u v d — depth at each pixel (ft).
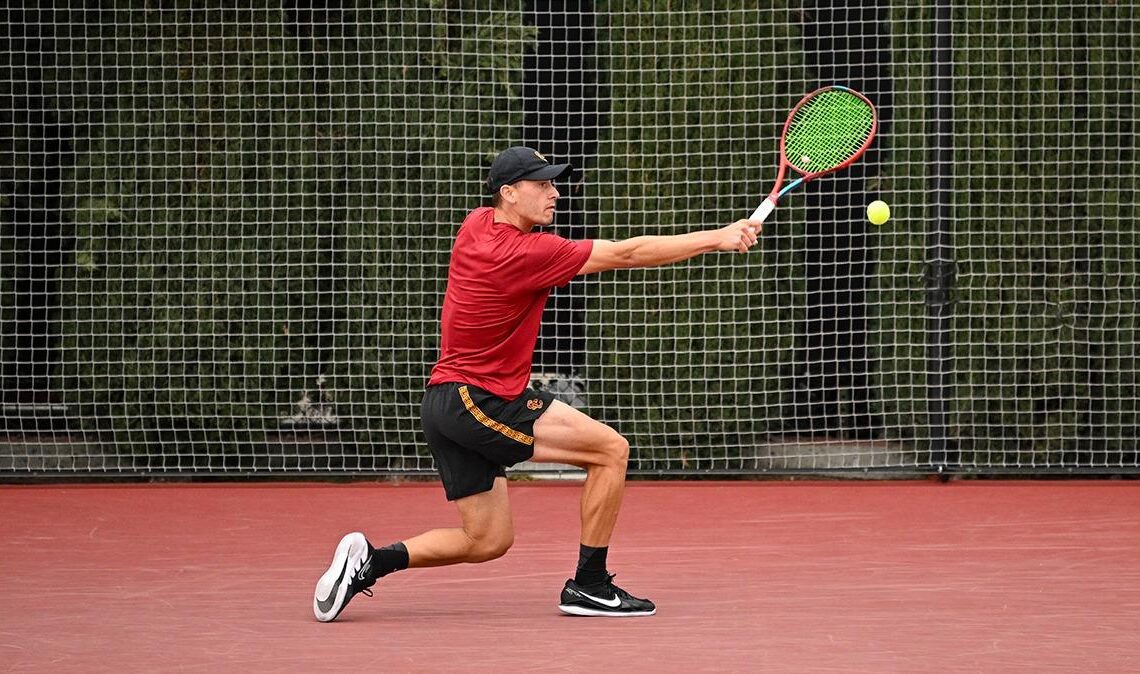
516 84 110.11
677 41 109.70
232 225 110.52
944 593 69.00
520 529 88.74
